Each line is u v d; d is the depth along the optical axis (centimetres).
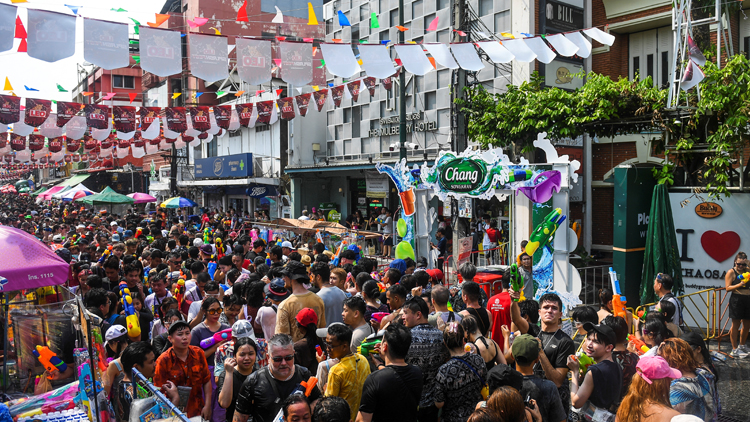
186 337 435
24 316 513
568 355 437
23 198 5519
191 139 1395
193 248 938
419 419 411
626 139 1686
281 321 526
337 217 2461
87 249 1150
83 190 2470
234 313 572
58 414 440
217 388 431
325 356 479
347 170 2447
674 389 392
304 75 684
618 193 982
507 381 347
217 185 3102
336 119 2534
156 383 431
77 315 473
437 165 1084
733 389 672
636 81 1096
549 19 1672
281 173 2678
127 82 4212
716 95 896
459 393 380
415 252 1169
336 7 2509
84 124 1138
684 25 997
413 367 379
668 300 681
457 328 397
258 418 373
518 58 781
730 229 912
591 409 404
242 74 648
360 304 488
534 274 941
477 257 1454
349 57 696
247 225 2231
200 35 616
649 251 935
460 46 750
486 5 1777
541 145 963
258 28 3052
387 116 2220
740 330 861
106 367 454
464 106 1424
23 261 559
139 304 659
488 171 1016
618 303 639
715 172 920
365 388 368
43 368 500
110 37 559
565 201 944
